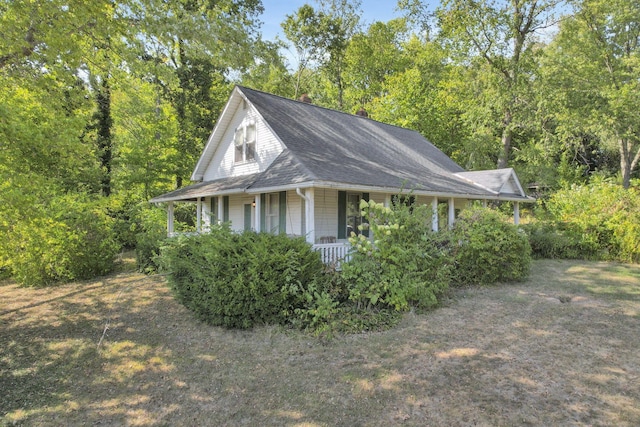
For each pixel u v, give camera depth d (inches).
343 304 298.8
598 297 342.3
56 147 317.4
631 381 182.5
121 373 219.1
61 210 483.2
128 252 719.7
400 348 231.9
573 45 954.7
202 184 613.9
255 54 430.3
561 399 168.4
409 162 616.1
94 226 514.9
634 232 527.5
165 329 289.9
